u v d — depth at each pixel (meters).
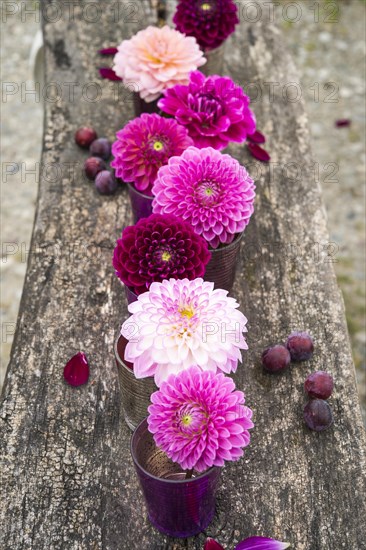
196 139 1.07
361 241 1.93
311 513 0.91
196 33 1.20
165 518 0.88
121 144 1.06
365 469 0.94
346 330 1.06
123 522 0.91
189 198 0.97
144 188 1.06
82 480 0.93
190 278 0.93
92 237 1.14
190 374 0.83
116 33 1.41
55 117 1.29
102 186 1.18
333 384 1.00
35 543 0.89
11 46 2.46
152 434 0.88
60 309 1.07
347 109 2.28
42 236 1.14
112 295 1.08
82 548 0.89
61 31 1.41
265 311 1.07
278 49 1.42
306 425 0.97
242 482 0.93
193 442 0.82
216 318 0.87
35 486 0.93
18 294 1.80
